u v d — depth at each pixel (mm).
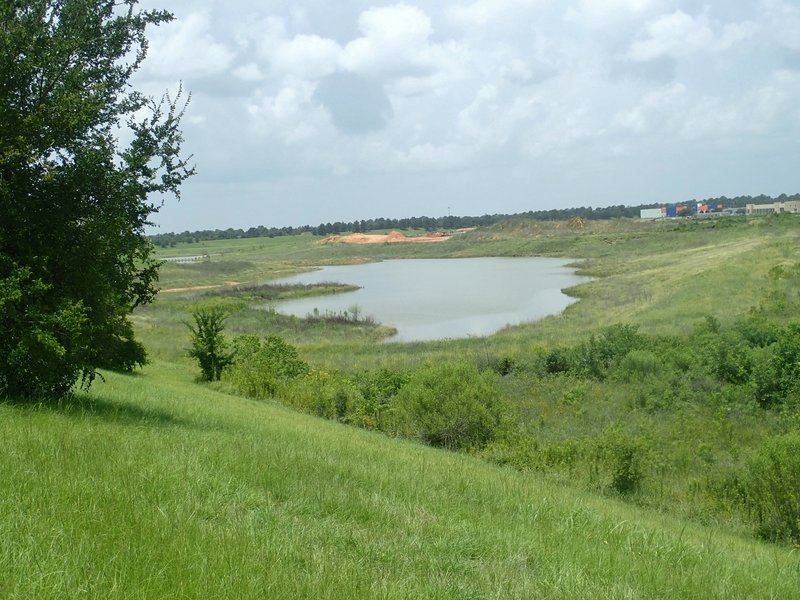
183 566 4145
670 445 17094
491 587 4906
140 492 5496
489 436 17906
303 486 6914
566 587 5062
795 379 21188
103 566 3957
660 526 9492
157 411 11938
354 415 20500
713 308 40625
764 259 57125
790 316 32375
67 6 10750
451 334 47031
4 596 3494
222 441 9109
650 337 29438
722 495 13195
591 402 22188
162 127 11422
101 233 10562
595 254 117875
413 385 19422
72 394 11102
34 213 10188
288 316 56656
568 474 14492
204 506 5598
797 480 11555
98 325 10922
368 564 5004
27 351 9383
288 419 16734
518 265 114438
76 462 6055
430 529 6250
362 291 83312
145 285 11992
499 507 7941
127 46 11398
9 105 9758
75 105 9977
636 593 5242
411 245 176375
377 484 7832
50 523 4488
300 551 4961
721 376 23188
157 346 37594
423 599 4418
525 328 44031
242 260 148500
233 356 27344
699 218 168375
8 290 9070
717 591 5812
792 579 6969
